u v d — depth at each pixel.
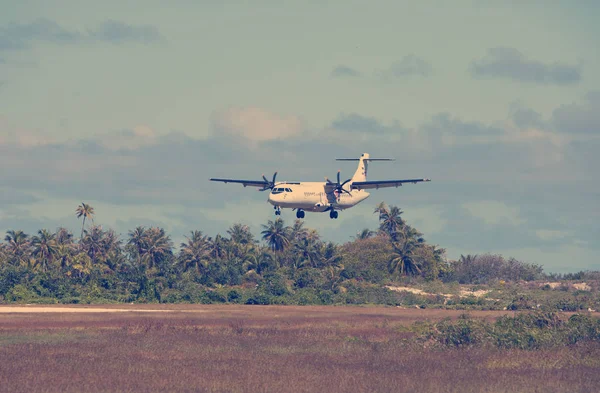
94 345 135.75
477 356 121.94
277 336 154.25
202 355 124.81
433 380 98.69
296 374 104.00
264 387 93.88
